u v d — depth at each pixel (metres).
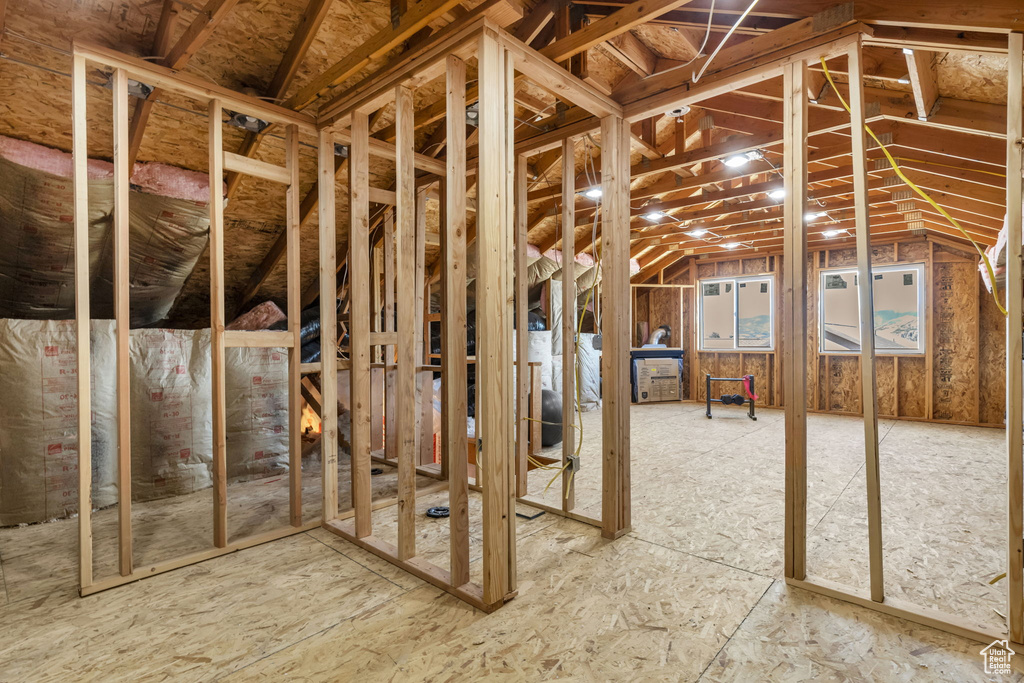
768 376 7.84
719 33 2.70
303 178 3.92
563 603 1.91
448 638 1.69
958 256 6.42
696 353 8.58
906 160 3.64
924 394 6.65
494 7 1.81
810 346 7.48
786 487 2.04
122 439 2.09
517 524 2.76
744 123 3.74
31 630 1.74
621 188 2.56
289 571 2.21
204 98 2.42
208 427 3.37
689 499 3.15
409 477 2.26
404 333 2.25
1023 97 1.63
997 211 4.04
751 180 5.70
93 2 2.34
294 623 1.79
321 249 2.76
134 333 3.10
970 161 3.31
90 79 2.60
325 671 1.52
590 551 2.38
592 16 2.59
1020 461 1.61
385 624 1.78
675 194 5.92
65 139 2.89
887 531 2.64
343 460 4.17
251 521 2.79
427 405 3.98
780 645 1.64
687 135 4.39
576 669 1.52
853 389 7.20
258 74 3.02
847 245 7.09
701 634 1.70
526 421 3.24
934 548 2.40
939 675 1.49
